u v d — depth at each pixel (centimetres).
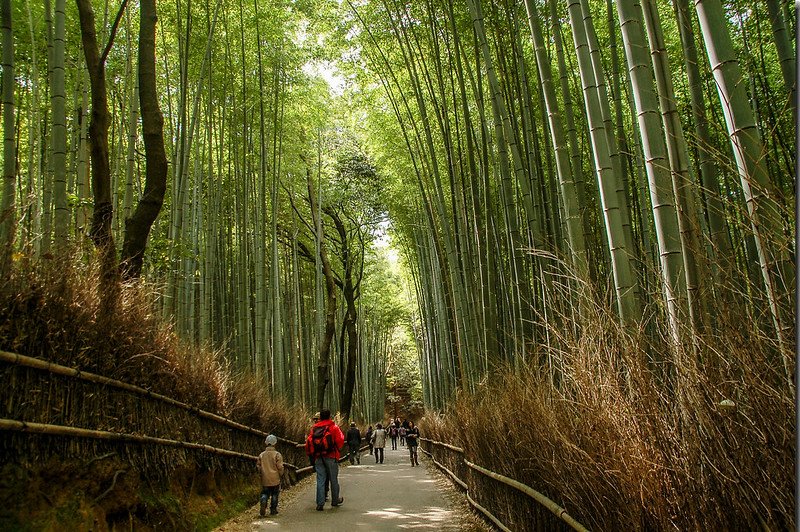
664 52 317
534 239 573
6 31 482
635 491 218
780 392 169
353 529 536
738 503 172
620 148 589
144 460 433
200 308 891
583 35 388
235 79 1097
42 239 397
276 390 1199
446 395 1291
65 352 347
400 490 834
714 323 224
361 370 2561
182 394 534
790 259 178
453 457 865
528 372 428
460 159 840
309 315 1938
